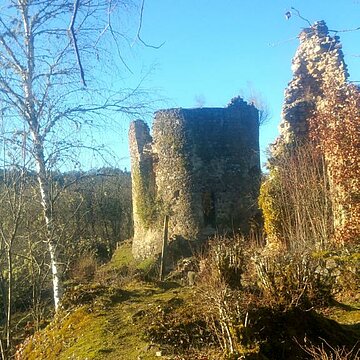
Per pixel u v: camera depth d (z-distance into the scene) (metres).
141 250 23.14
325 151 12.94
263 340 4.97
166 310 6.67
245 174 22.92
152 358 5.27
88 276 17.31
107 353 5.54
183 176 22.20
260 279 5.98
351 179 12.11
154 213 22.95
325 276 7.79
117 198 28.75
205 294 5.80
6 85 8.60
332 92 13.47
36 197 9.57
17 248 11.07
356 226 11.55
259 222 22.00
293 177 14.20
